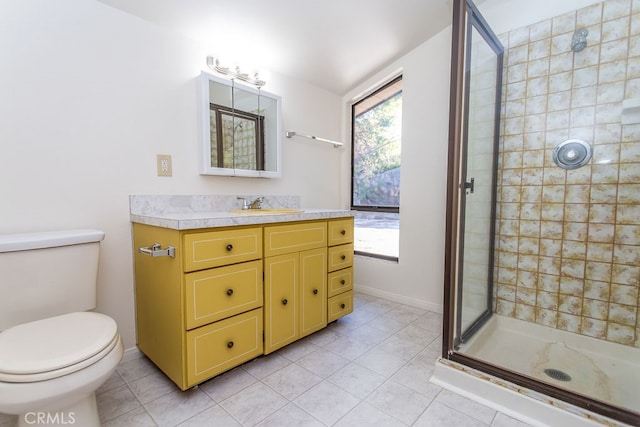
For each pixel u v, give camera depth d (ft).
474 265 5.86
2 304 3.67
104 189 4.96
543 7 5.89
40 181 4.38
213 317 4.45
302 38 6.53
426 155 7.50
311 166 8.59
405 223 8.02
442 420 3.93
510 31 6.26
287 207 7.92
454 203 4.77
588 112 5.56
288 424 3.85
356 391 4.52
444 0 5.87
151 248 4.63
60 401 2.92
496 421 3.92
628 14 5.13
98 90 4.83
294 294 5.65
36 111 4.31
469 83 5.11
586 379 4.76
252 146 6.81
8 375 2.73
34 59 4.26
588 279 5.70
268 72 7.32
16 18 4.12
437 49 7.15
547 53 5.90
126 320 5.33
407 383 4.71
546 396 3.94
